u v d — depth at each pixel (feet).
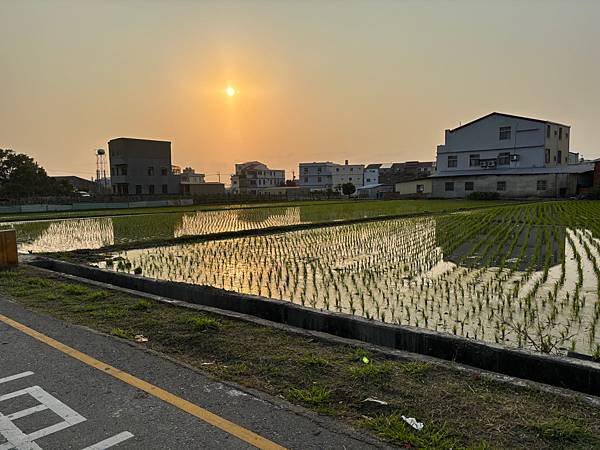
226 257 40.63
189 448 9.33
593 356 14.93
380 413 10.43
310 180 315.37
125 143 183.11
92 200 149.79
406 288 26.94
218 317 18.60
